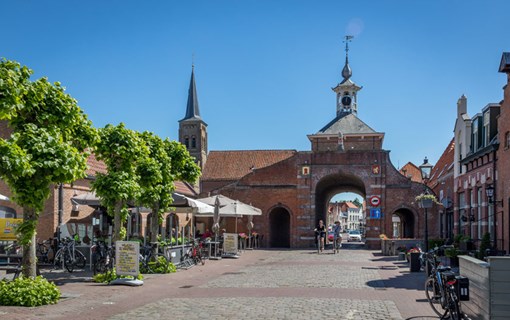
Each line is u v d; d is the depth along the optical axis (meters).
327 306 11.89
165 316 10.59
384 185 41.09
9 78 10.56
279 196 43.31
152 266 19.56
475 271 8.98
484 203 24.88
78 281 16.38
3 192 26.16
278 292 14.22
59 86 12.87
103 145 16.23
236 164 67.38
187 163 22.58
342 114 60.72
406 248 28.44
